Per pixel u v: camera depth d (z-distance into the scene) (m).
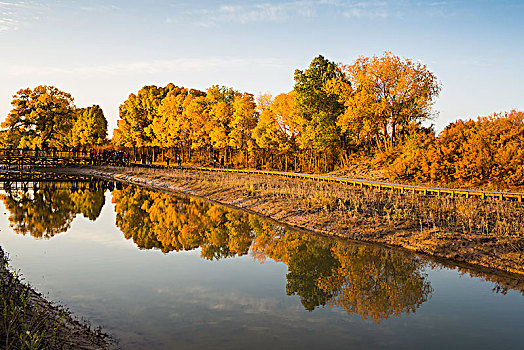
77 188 37.09
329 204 20.34
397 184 26.20
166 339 6.96
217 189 31.00
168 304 8.76
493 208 17.34
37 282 9.90
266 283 10.55
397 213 17.61
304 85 42.03
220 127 53.41
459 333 7.58
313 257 13.23
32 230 17.05
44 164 58.53
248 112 50.47
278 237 16.28
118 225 18.92
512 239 13.04
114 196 31.00
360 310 8.73
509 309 8.73
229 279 10.84
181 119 60.03
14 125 64.69
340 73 42.78
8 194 31.19
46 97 64.81
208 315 8.19
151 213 22.77
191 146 61.12
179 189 35.62
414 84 34.94
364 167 36.47
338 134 40.19
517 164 24.28
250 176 38.44
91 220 20.22
